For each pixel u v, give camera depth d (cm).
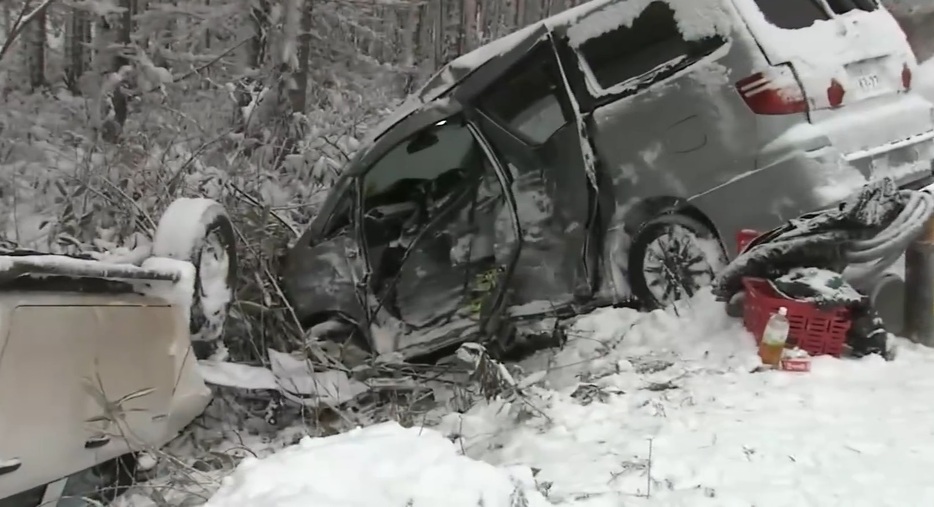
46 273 318
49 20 1664
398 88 1828
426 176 644
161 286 408
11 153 970
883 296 512
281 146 1005
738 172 527
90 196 767
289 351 625
